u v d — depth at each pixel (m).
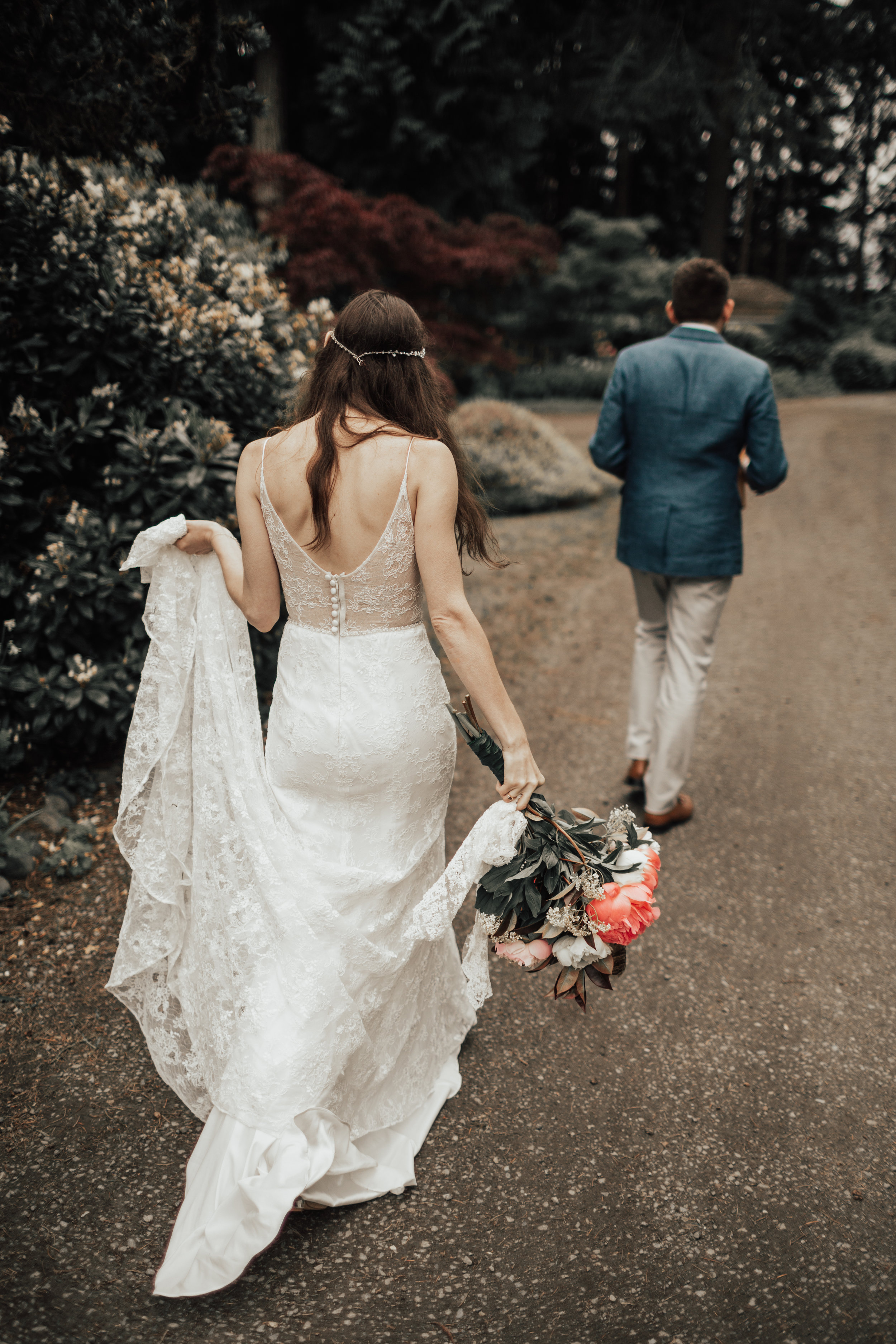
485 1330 1.67
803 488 9.86
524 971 2.73
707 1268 1.82
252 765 1.97
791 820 3.64
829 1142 2.14
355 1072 1.91
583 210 25.30
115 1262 1.78
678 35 19.89
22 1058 2.27
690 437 3.25
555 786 3.85
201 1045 1.97
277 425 1.87
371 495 1.72
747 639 5.74
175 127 4.30
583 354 22.25
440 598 1.74
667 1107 2.23
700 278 3.25
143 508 3.51
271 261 5.06
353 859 1.89
